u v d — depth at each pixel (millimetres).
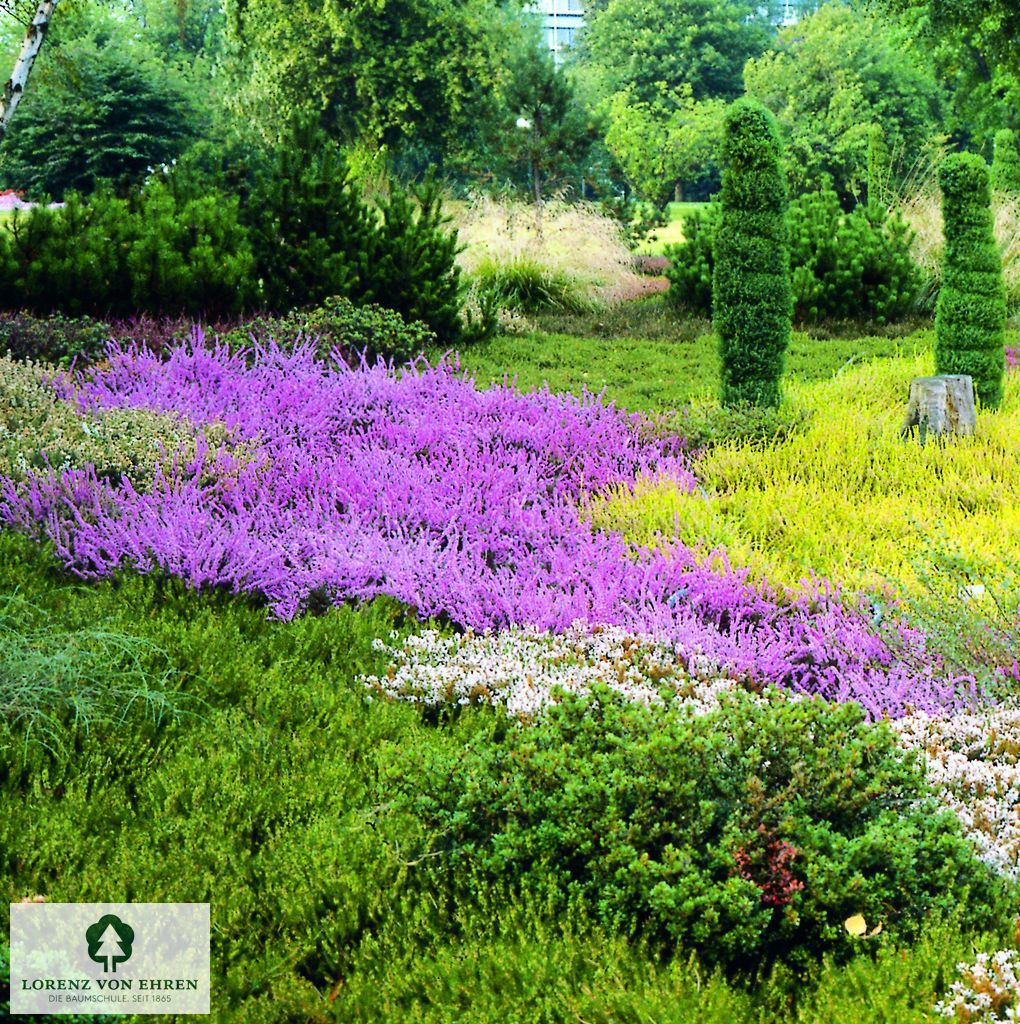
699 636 5352
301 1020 2949
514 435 8766
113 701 4410
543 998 2867
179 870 3379
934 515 7301
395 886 3342
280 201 12844
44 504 6609
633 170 53938
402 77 35938
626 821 3363
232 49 42375
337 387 9547
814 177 47094
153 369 9727
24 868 3406
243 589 6012
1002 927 3105
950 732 4332
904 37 33156
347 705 4676
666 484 7695
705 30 66938
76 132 41469
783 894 3131
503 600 5809
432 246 13312
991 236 10008
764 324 9547
